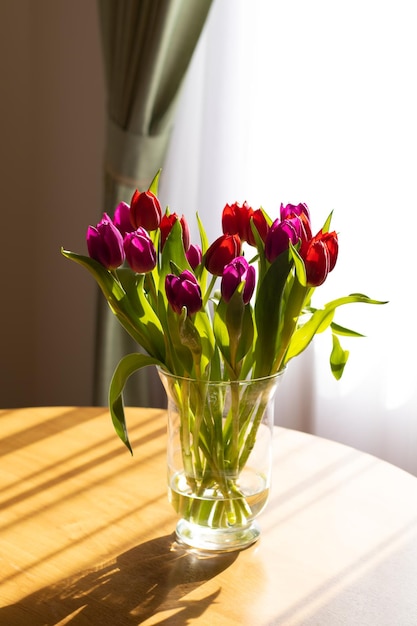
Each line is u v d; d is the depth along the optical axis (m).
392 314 1.96
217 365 1.05
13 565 1.05
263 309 0.99
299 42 2.03
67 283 2.67
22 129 2.65
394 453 2.00
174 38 2.08
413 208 1.91
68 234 2.65
